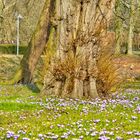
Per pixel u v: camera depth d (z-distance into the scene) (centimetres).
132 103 1567
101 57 1850
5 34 6794
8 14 6638
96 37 1834
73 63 1808
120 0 5444
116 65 1908
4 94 2108
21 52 6212
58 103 1568
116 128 1024
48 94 1858
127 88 2592
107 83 1845
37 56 2933
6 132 996
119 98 1775
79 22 1844
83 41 1814
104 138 896
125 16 6075
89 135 956
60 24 1870
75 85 1791
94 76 1809
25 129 1050
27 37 6806
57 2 1884
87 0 1830
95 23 1845
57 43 1875
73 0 1848
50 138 933
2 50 6078
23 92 2202
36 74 2995
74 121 1152
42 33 2909
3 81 3089
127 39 6381
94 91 1802
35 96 1867
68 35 1853
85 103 1561
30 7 6506
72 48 1844
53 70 1852
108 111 1341
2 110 1487
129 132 960
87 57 1814
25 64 2964
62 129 1031
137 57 5759
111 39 1884
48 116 1280
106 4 1856
